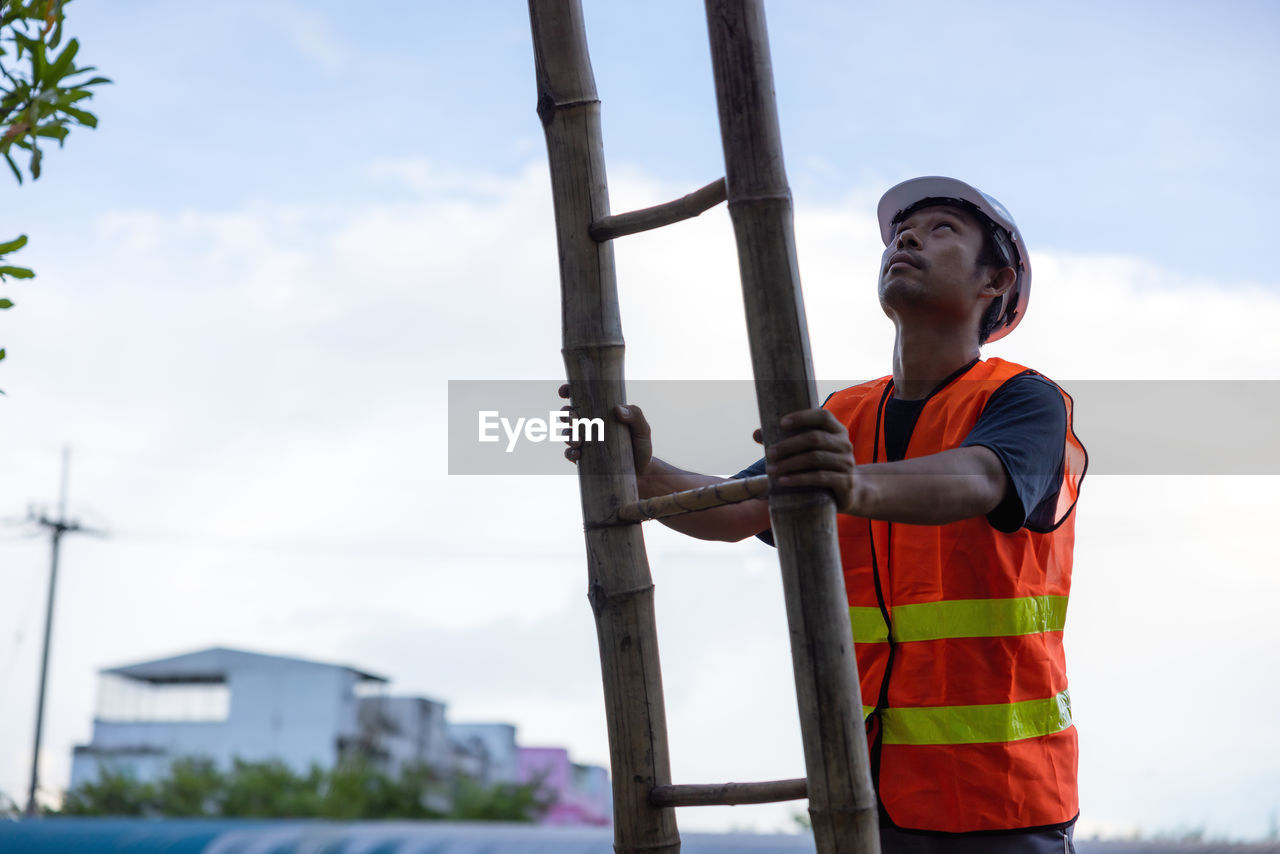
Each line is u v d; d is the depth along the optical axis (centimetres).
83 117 218
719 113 197
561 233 235
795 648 186
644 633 225
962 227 259
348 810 3123
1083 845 467
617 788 221
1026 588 237
